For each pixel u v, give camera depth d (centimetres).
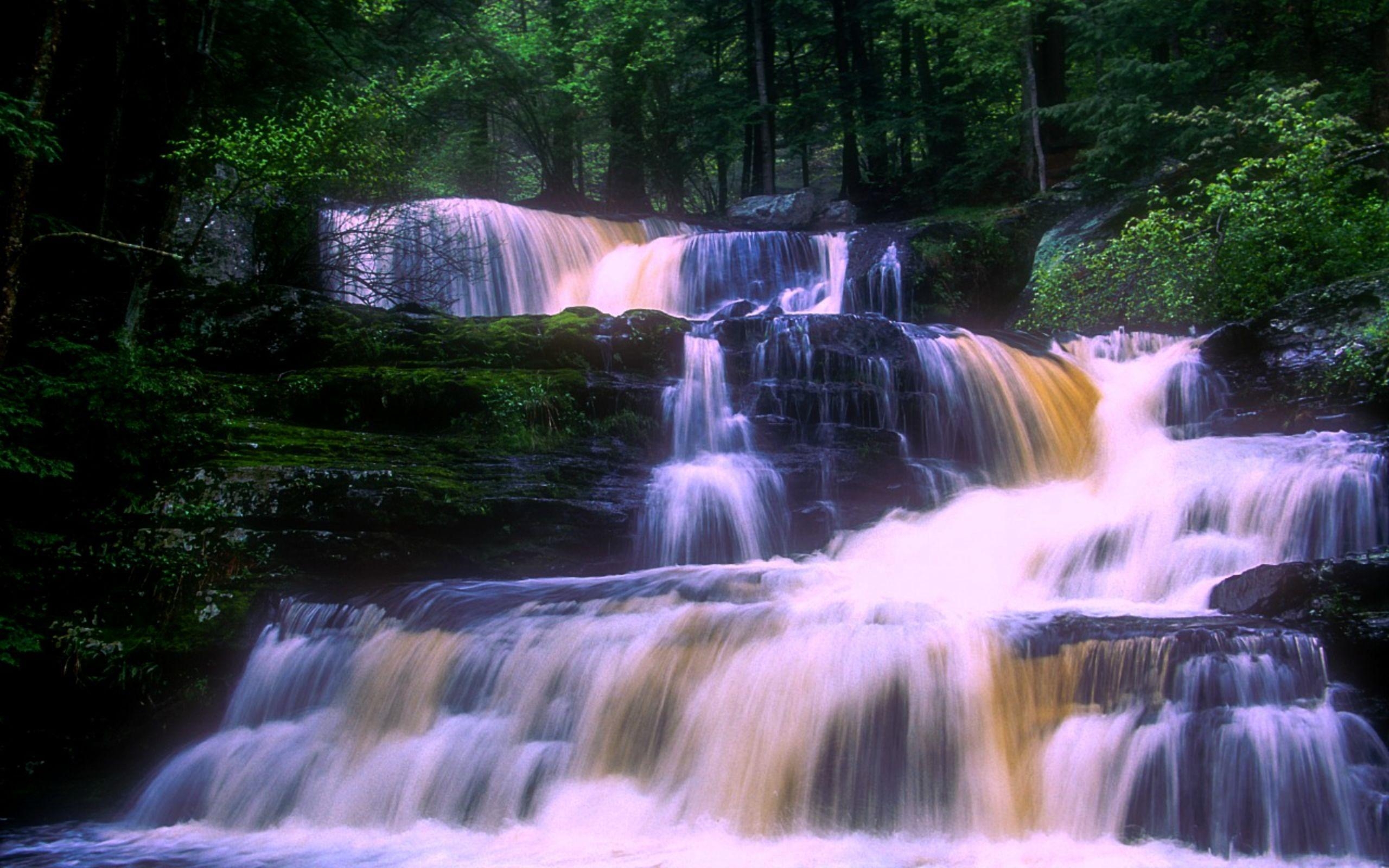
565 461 1117
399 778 794
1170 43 1995
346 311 1298
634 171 2833
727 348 1302
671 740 757
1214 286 1500
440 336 1271
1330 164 1513
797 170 4191
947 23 2223
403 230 1686
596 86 2603
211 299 1286
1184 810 658
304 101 1555
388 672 855
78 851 735
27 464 904
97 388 991
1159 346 1455
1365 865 623
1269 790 648
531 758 774
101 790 857
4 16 1126
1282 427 1221
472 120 2756
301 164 1375
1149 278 1567
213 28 1441
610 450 1162
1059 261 1677
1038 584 1038
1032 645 729
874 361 1303
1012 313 1839
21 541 916
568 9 2603
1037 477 1335
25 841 761
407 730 825
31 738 870
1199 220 1540
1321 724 662
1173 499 1083
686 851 673
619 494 1107
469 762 787
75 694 875
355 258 1617
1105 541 1045
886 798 705
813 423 1248
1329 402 1198
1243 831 645
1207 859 632
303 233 1538
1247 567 964
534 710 798
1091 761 684
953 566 1071
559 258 1902
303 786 812
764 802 718
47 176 1271
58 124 1265
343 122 1475
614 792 749
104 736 877
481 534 1034
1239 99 1847
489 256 1808
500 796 765
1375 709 675
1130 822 666
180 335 1254
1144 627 739
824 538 1169
